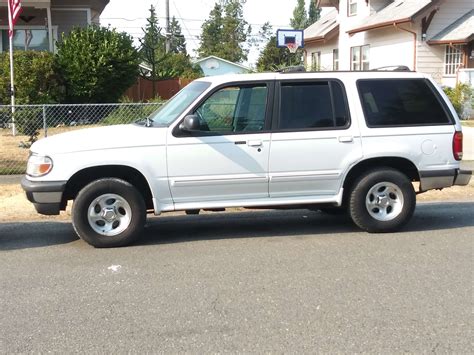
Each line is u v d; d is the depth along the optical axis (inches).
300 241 277.3
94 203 264.2
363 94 285.0
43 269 237.0
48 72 780.0
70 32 868.6
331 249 261.3
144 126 276.1
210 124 270.8
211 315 184.2
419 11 888.9
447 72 929.5
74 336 169.8
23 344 164.7
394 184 286.7
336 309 187.8
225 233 296.8
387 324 175.5
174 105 287.0
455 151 290.7
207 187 270.5
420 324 175.3
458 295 199.8
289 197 280.2
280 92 277.0
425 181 289.1
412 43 928.3
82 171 265.3
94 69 799.7
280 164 274.1
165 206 269.7
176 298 199.9
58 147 261.0
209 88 271.7
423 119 288.8
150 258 250.4
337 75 284.5
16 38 914.1
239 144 269.7
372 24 978.7
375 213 290.4
